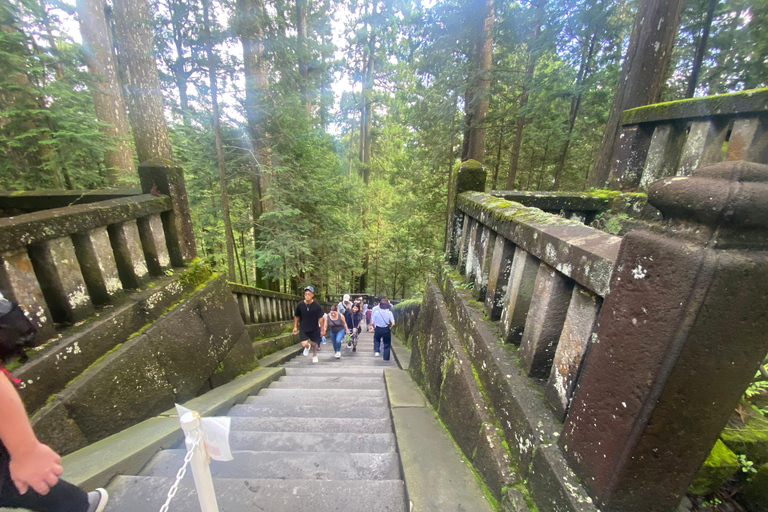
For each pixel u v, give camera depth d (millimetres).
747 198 757
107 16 9000
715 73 8727
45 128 5020
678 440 978
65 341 2127
